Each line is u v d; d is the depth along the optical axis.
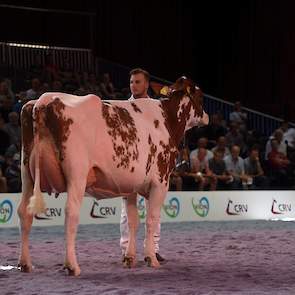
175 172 15.91
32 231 12.45
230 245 10.24
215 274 7.23
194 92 8.48
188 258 8.67
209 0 24.39
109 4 24.17
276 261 8.39
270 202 16.78
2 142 15.51
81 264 8.00
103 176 7.36
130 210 7.93
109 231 12.60
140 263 8.09
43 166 7.05
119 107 7.63
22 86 21.05
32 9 22.89
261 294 5.98
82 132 7.06
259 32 23.27
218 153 16.84
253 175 17.61
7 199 13.52
